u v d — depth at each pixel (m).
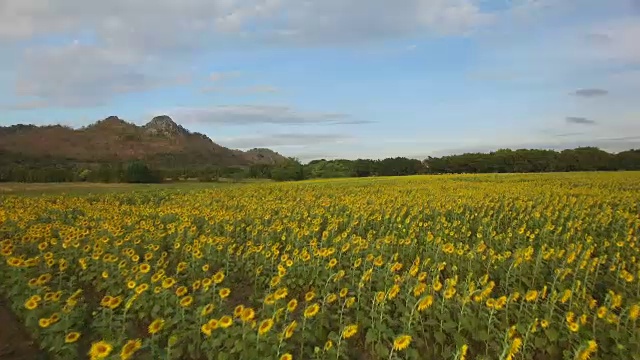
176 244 13.34
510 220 20.53
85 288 11.20
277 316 7.58
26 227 17.41
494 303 7.92
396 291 8.08
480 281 9.33
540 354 7.93
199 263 12.25
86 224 17.94
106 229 15.73
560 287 10.10
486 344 7.64
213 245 13.16
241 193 34.12
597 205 22.95
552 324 8.25
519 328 7.64
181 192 35.62
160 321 6.65
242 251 14.42
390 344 7.55
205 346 7.12
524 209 22.33
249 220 19.09
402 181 44.44
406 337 6.44
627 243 14.41
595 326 8.28
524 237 15.76
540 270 11.76
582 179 41.81
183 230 15.92
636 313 7.53
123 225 17.33
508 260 12.64
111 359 5.97
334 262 10.27
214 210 21.47
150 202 29.92
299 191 34.75
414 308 8.02
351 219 18.98
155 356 6.84
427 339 8.26
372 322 8.14
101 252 11.49
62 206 24.81
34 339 8.20
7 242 11.89
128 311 9.09
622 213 19.08
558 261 12.73
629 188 33.78
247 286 11.66
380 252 13.12
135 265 10.78
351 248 13.45
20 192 38.94
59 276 10.84
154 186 48.16
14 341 8.19
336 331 8.33
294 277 11.41
